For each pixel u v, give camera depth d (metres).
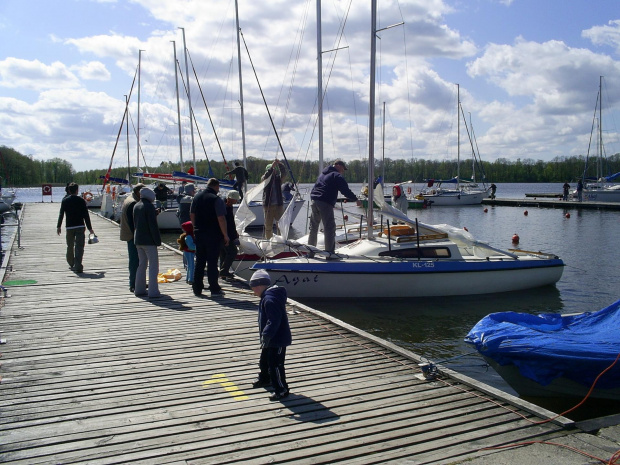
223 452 3.88
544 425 4.38
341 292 10.98
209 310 8.18
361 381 5.34
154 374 5.48
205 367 5.71
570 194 47.41
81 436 4.11
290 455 3.84
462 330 9.67
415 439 4.10
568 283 13.58
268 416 4.49
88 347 6.36
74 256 11.73
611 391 5.88
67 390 5.04
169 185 31.12
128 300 8.81
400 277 11.11
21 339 6.65
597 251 19.02
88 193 41.91
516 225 29.19
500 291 12.09
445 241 12.02
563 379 5.91
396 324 10.02
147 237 8.86
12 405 4.69
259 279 4.89
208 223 9.05
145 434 4.15
